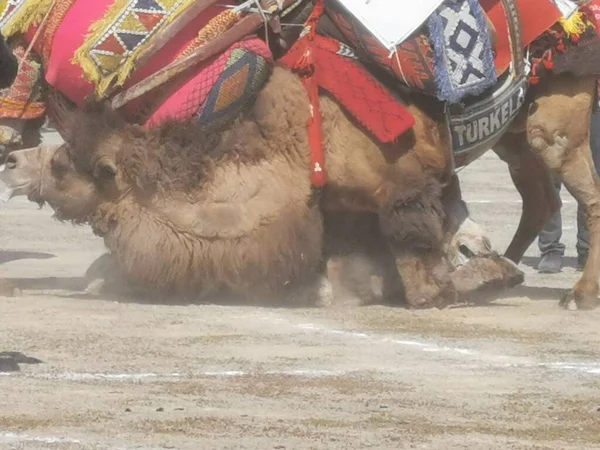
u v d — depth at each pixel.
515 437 7.14
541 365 8.95
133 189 10.73
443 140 11.02
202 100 10.77
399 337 9.84
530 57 11.24
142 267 10.77
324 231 11.34
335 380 8.38
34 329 9.75
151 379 8.29
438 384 8.33
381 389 8.16
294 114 10.82
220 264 10.77
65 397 7.78
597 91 11.44
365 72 10.88
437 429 7.25
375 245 11.45
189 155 10.72
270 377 8.41
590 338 9.92
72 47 10.78
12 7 10.98
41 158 10.86
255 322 10.27
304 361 8.91
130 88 10.81
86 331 9.72
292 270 10.94
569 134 11.37
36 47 11.05
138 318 10.28
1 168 11.30
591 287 11.23
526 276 13.73
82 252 14.70
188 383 8.20
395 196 10.91
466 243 11.41
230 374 8.47
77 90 10.94
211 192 10.75
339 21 10.85
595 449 6.96
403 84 10.81
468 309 11.12
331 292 11.22
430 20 10.77
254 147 10.84
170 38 10.68
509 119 11.35
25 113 11.19
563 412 7.69
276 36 11.05
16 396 7.78
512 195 20.81
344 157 10.90
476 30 10.87
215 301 11.16
